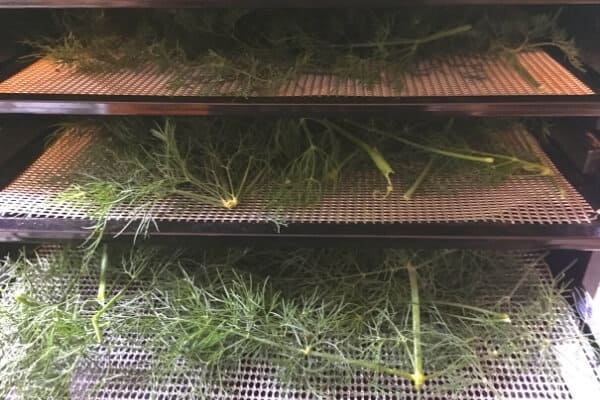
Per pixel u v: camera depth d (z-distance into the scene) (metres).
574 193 0.94
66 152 1.09
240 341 0.90
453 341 0.92
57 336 0.93
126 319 0.96
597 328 1.00
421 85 0.87
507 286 1.07
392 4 0.75
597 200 0.92
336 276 1.04
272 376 0.93
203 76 0.90
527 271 1.06
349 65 0.91
